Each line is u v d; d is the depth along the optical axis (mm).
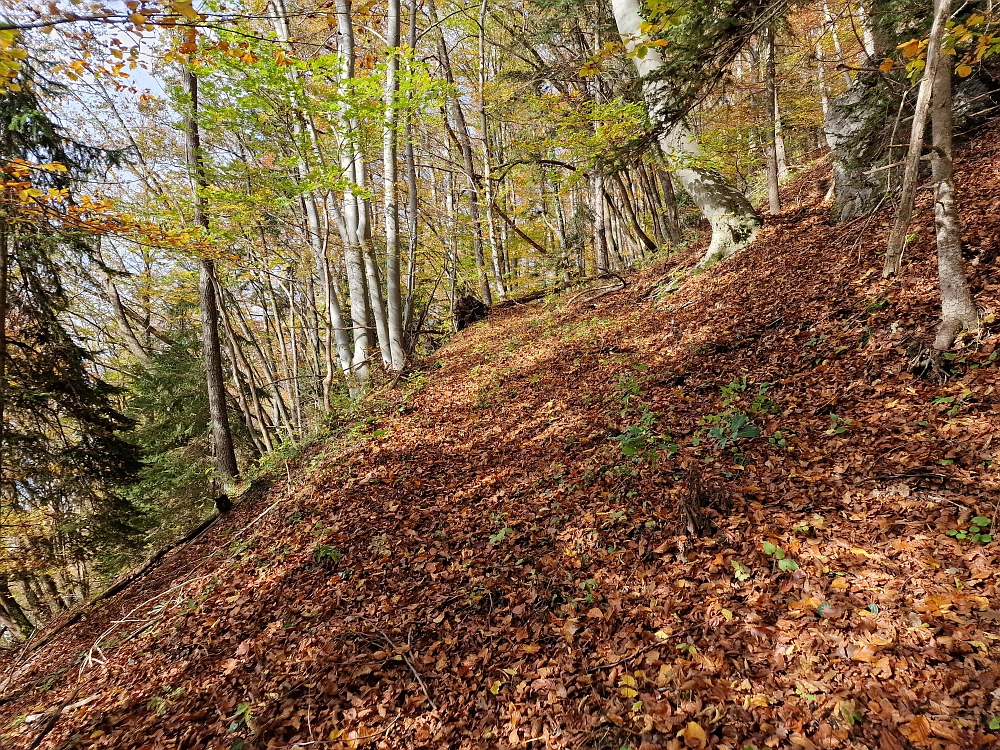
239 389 18797
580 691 3570
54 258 11680
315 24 13586
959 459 4125
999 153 7980
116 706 4992
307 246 15953
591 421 7594
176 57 4832
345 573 5902
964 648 2846
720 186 11305
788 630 3391
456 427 9242
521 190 25109
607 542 5008
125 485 13266
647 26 5105
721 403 6473
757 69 14492
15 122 9578
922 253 6637
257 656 4961
